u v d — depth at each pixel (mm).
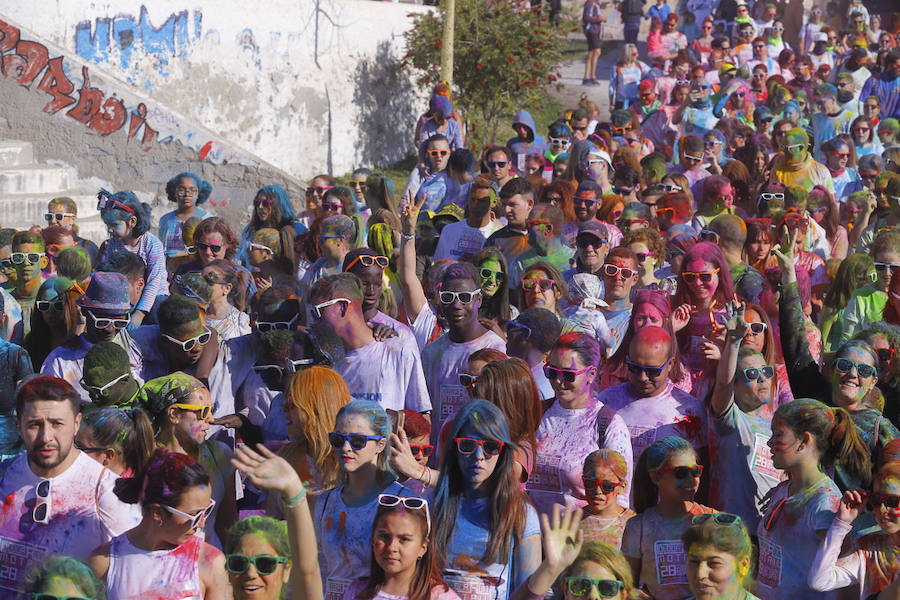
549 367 11117
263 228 18516
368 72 36625
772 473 11781
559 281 14570
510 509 8984
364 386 12547
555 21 39812
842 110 31141
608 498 10289
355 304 12531
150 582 8477
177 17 31109
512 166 25656
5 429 12039
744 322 11648
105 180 29812
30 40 28719
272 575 8688
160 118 30016
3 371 12031
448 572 8969
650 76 40438
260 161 30719
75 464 9305
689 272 13367
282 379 11898
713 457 11922
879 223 21625
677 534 9852
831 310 17047
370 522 9117
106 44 29906
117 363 11297
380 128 37312
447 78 33188
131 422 10125
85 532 9180
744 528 8789
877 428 11539
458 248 18984
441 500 9102
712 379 12398
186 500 8375
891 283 16062
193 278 14609
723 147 26609
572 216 19453
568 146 28922
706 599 8641
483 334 13125
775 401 12984
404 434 9852
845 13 52500
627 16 49031
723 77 37031
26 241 16047
